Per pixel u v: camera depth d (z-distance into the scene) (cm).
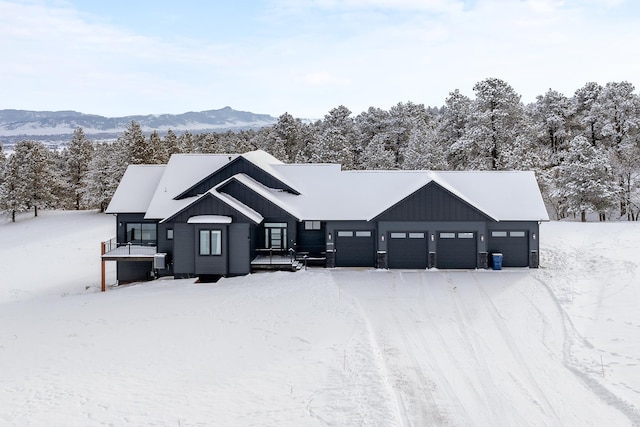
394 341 1791
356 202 3103
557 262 3008
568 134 5956
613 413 1236
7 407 1260
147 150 6212
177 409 1241
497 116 4891
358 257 3034
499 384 1427
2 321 2172
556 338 1803
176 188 3212
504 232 2958
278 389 1359
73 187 7269
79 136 7400
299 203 3116
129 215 3212
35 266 4041
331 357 1595
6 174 6278
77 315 2211
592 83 6181
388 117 7575
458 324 1978
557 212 5516
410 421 1212
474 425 1192
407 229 2956
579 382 1427
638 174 5344
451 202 2931
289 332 1866
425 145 5478
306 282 2611
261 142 8988
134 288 2722
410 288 2530
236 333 1873
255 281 2681
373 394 1312
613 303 2164
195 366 1547
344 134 7744
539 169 5019
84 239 4991
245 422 1170
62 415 1210
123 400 1298
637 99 5491
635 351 1612
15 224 6025
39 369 1544
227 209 2856
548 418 1223
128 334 1894
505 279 2688
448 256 2959
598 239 3475
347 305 2206
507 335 1845
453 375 1494
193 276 2881
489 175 3259
